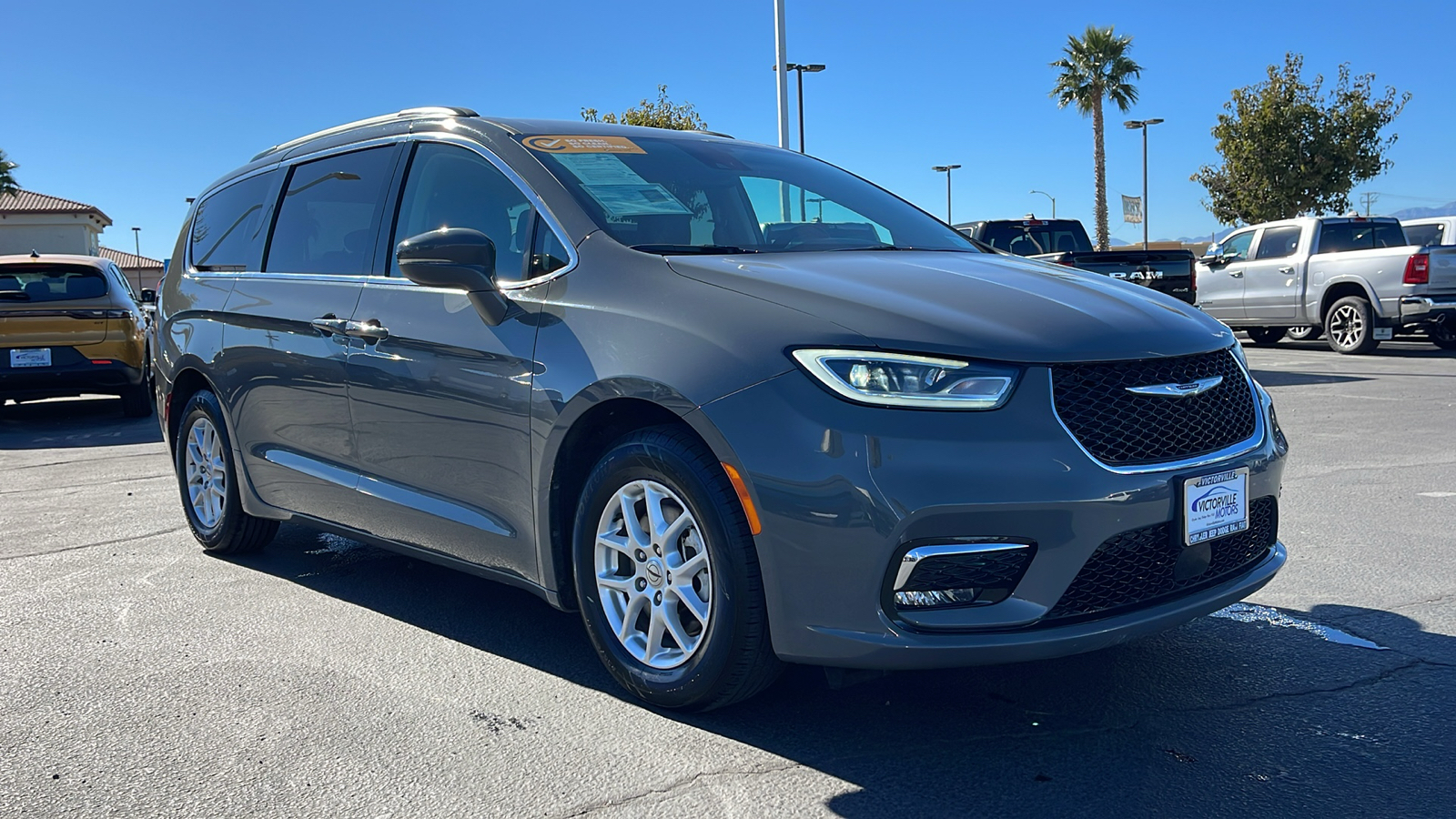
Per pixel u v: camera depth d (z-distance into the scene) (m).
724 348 2.84
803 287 2.92
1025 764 2.76
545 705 3.21
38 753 2.94
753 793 2.64
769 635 2.83
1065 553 2.63
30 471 7.93
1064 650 2.66
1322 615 3.89
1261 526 3.15
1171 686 3.26
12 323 10.44
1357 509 5.50
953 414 2.61
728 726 3.03
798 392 2.70
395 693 3.32
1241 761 2.77
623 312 3.09
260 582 4.63
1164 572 2.83
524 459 3.29
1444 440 7.49
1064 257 11.18
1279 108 27.88
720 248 3.43
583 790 2.67
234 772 2.80
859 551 2.61
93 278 11.01
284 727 3.08
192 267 5.24
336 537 5.53
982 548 2.61
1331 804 2.53
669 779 2.72
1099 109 37.72
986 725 3.00
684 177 3.81
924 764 2.77
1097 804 2.55
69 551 5.26
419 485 3.74
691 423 2.82
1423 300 13.97
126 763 2.87
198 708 3.23
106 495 6.81
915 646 2.60
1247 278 16.22
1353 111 27.38
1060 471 2.60
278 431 4.46
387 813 2.58
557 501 3.27
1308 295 15.26
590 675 3.46
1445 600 4.04
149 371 13.06
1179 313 3.12
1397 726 2.96
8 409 12.82
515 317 3.36
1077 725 2.99
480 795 2.65
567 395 3.12
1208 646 3.59
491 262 3.36
